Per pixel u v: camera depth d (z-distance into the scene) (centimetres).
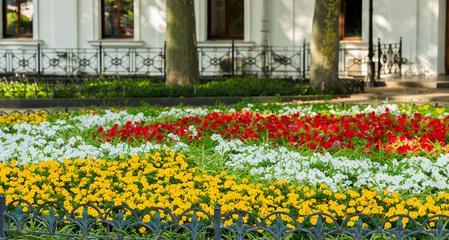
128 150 1271
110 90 2272
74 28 3039
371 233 827
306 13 2911
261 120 1527
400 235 823
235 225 835
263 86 2323
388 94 2370
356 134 1374
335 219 881
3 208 869
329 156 1201
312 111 1722
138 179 1097
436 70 2777
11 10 3108
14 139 1384
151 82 2491
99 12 3038
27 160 1216
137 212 938
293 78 2805
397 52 2792
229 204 959
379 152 1262
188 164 1202
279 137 1376
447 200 983
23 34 3108
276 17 2927
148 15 3002
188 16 2419
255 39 2950
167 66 2428
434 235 823
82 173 1135
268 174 1119
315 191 1030
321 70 2388
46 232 882
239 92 2291
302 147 1324
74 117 1612
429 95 2327
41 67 3055
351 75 2823
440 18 2775
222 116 1564
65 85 2373
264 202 977
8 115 1647
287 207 970
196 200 994
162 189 1038
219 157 1229
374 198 996
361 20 2866
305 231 841
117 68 3023
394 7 2797
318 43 2392
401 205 945
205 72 2959
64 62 3039
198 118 1541
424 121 1502
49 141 1386
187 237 900
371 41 2597
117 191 1054
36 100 2227
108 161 1206
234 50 2950
